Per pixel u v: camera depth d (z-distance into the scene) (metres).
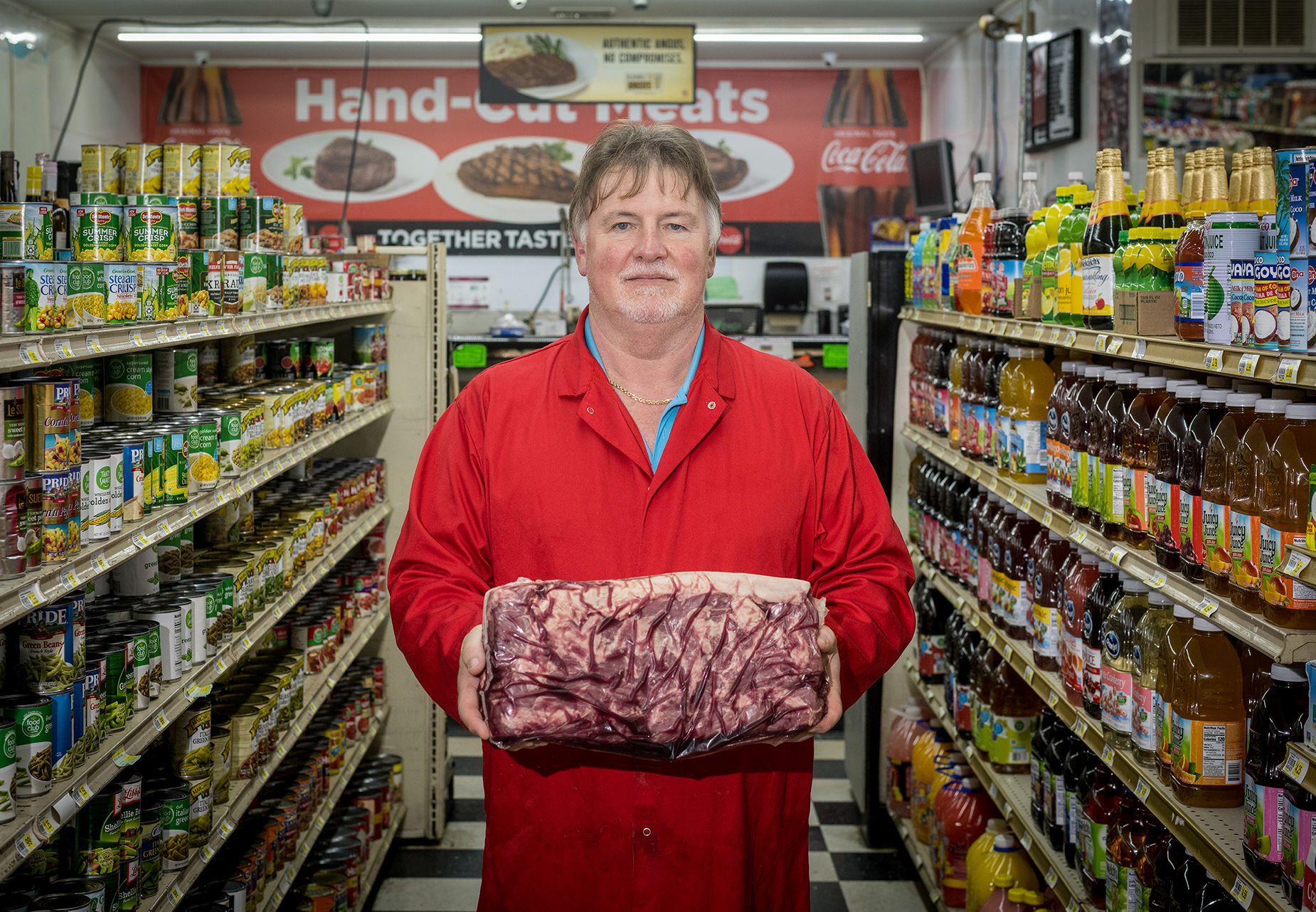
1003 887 3.18
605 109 10.55
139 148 3.08
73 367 2.38
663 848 1.79
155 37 9.44
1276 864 1.76
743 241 10.66
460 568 1.86
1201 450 2.03
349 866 3.57
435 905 3.91
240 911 2.74
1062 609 2.74
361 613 4.20
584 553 1.82
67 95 9.12
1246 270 1.80
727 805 1.79
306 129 10.50
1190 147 5.84
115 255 2.35
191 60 10.40
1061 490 2.75
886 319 4.48
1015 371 3.14
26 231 1.93
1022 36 7.70
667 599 1.61
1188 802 2.06
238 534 3.17
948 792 3.65
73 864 2.15
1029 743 3.36
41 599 1.78
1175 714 2.10
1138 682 2.28
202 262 2.64
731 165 10.59
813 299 10.70
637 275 1.79
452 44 9.84
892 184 10.62
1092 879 2.57
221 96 10.46
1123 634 2.35
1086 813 2.61
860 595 1.83
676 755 1.58
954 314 3.62
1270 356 1.66
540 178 10.60
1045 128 7.19
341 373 4.05
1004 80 8.23
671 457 1.83
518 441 1.87
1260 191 1.87
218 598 2.62
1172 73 5.80
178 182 3.08
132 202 2.40
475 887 4.05
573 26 8.09
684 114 10.55
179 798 2.44
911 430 4.32
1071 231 2.68
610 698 1.57
